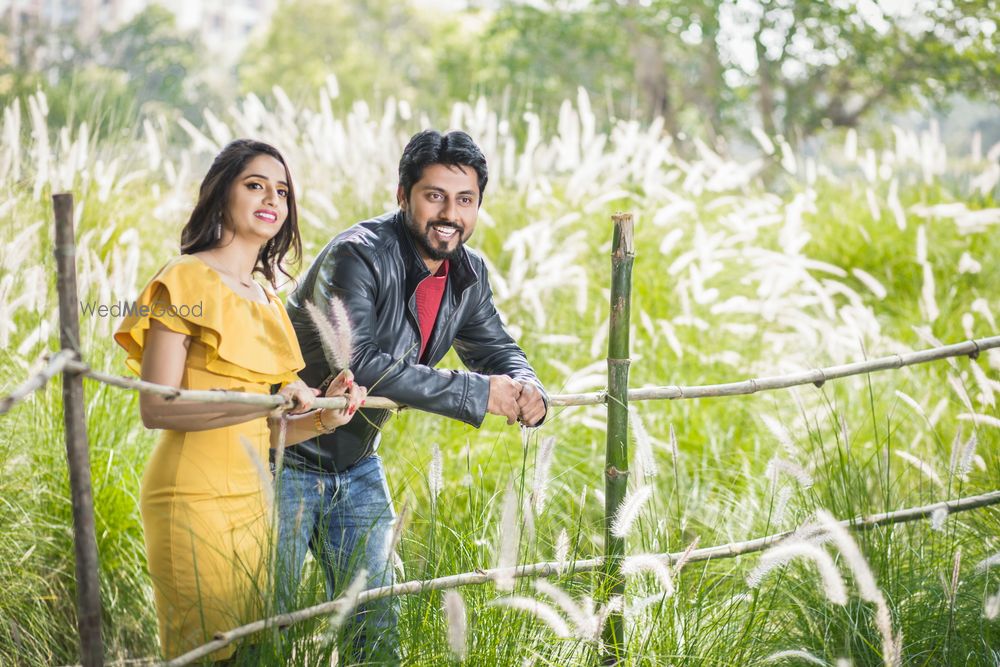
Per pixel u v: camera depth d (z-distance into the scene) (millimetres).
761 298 6035
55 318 4273
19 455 3693
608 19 21922
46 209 5090
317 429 2760
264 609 2467
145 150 6652
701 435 4895
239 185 2578
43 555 3586
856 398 5129
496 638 2639
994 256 7270
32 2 20938
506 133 7344
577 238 6137
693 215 6914
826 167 8422
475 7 25406
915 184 8844
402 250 2902
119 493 3736
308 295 2891
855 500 3488
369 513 2984
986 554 3367
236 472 2549
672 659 2756
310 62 36562
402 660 2635
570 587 2926
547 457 2697
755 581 2434
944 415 4914
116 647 3469
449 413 2787
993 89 19766
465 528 3055
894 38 19812
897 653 2311
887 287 7254
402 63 38500
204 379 2494
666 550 3100
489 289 3189
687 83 23062
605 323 5734
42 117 5203
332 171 6668
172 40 33562
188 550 2471
